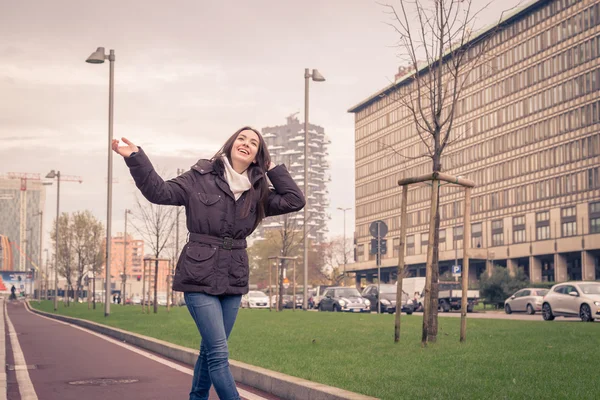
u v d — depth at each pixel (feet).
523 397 22.38
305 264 116.37
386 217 376.89
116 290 466.70
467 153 312.91
